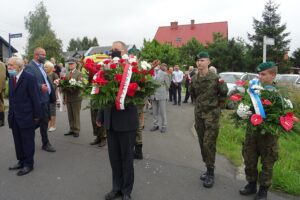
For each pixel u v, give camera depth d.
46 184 5.26
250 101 4.48
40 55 6.98
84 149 7.26
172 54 26.69
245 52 40.31
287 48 41.72
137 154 6.61
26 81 5.56
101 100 4.27
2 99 9.52
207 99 5.25
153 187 5.22
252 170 4.91
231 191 5.13
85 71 4.68
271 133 4.35
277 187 5.29
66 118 11.14
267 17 42.31
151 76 4.54
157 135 9.10
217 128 5.25
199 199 4.82
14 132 5.78
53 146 7.45
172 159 6.72
